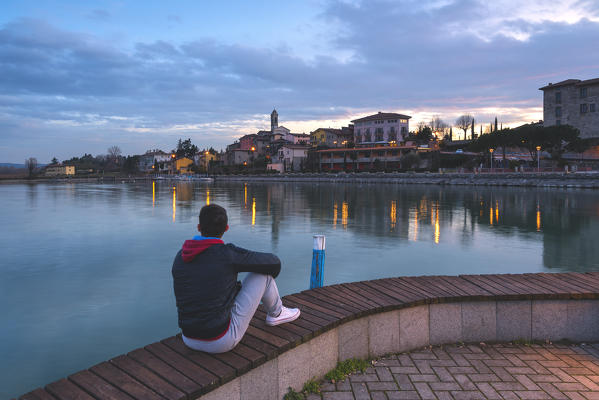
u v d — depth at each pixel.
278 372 3.41
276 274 3.24
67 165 196.50
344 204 32.59
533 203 31.41
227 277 2.98
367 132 122.88
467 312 4.73
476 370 4.08
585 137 74.06
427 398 3.54
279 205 31.94
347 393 3.64
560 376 3.95
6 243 15.66
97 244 15.45
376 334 4.38
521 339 4.75
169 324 7.70
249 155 147.38
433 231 18.33
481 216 23.77
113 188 72.56
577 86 74.81
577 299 4.73
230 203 34.12
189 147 191.12
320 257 5.84
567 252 13.73
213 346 3.04
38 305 8.66
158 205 33.31
